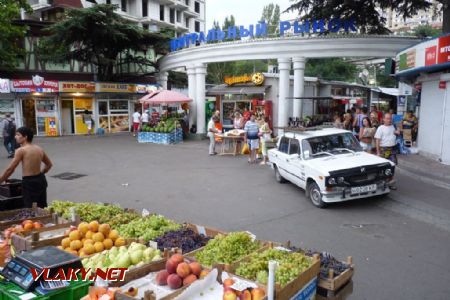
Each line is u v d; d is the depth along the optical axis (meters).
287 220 8.05
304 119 19.55
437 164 12.16
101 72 30.86
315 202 9.06
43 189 6.96
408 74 14.66
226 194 10.37
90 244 4.61
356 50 18.00
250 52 20.05
